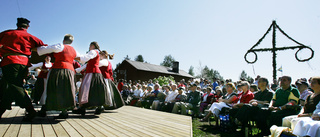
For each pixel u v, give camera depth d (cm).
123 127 270
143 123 312
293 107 317
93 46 357
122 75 2927
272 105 364
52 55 295
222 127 400
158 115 419
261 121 343
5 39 266
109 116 366
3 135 195
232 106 406
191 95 601
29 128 232
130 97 881
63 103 269
